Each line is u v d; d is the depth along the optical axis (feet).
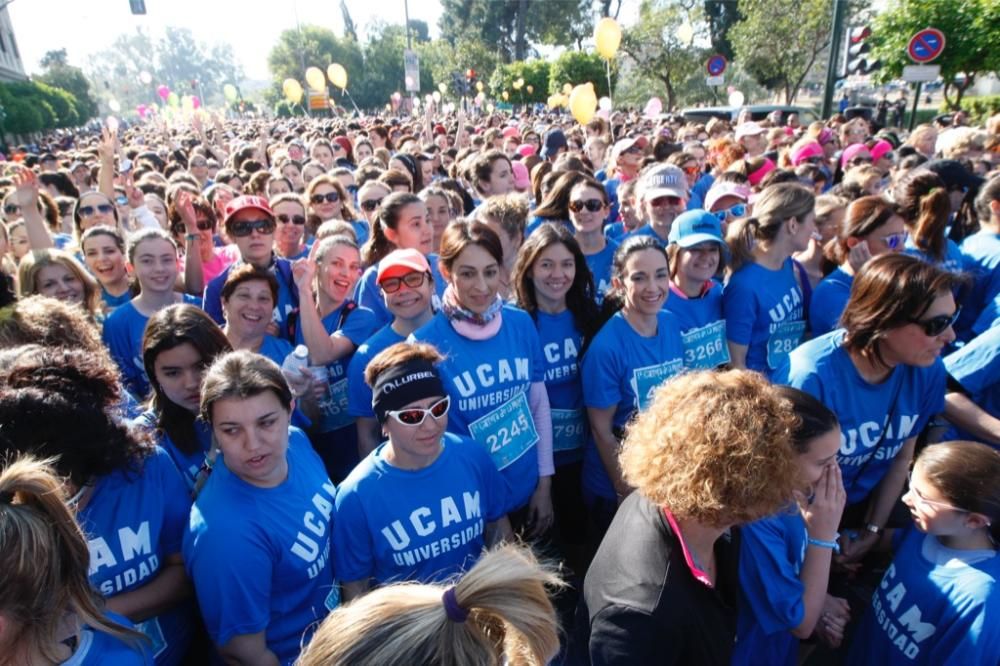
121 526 6.07
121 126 170.81
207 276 16.14
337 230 12.62
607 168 26.71
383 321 11.78
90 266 13.28
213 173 35.40
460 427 8.94
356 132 50.47
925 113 73.10
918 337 6.86
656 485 4.79
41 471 4.24
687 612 4.56
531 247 10.00
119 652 4.52
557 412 10.53
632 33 103.60
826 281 10.99
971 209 14.15
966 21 42.09
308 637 6.63
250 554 5.96
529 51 170.09
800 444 5.77
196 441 7.57
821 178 20.76
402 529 6.89
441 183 20.58
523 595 3.26
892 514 9.40
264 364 6.29
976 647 5.71
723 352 11.00
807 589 6.22
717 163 27.27
